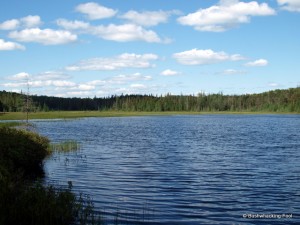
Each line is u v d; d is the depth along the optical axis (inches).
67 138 2142.0
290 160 1261.1
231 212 613.0
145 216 580.1
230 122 4473.4
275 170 1048.2
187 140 2081.7
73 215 524.4
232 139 2153.1
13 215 471.5
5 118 4749.0
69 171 1005.8
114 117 6245.1
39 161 1067.3
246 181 884.6
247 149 1621.6
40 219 475.8
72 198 549.6
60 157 1282.0
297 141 2014.0
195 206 649.6
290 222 560.1
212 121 4763.8
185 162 1210.6
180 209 628.1
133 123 4190.5
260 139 2153.1
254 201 690.2
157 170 1042.7
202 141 2020.2
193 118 5930.1
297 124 3941.9
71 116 5989.2
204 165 1143.0
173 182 869.8
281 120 5032.0
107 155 1378.0
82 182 856.9
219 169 1064.2
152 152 1496.1
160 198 706.2
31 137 1117.7
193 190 780.6
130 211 608.4
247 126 3590.1
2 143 908.0
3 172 638.5
